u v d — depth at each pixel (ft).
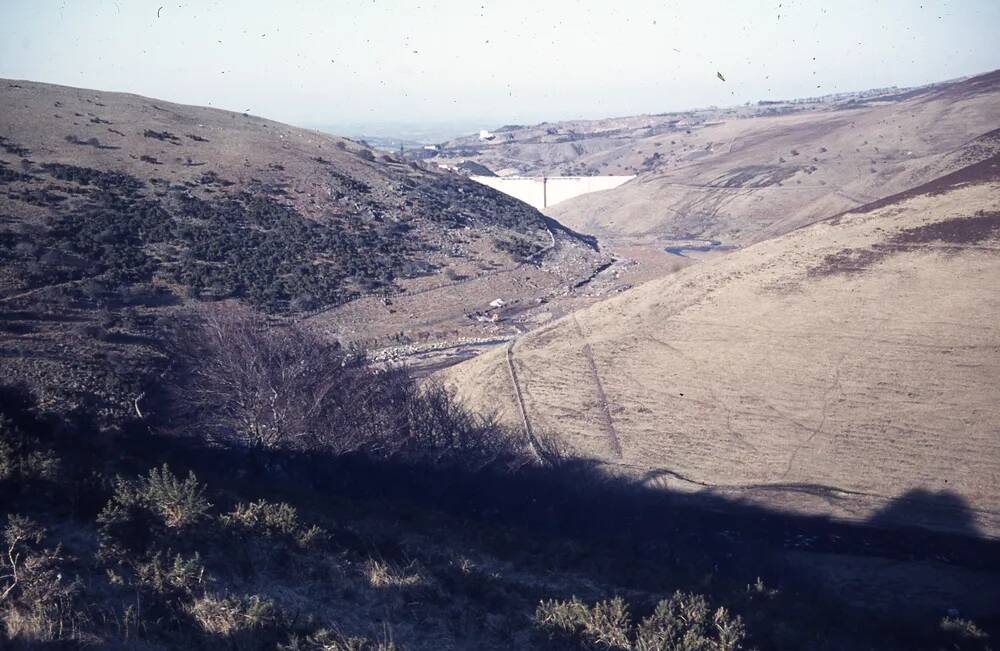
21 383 75.25
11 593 26.89
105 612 27.17
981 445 87.45
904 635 45.11
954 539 73.77
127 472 44.24
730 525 77.25
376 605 32.68
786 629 37.17
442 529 48.65
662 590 41.78
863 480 85.10
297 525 37.78
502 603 35.55
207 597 29.04
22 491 34.78
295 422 64.18
